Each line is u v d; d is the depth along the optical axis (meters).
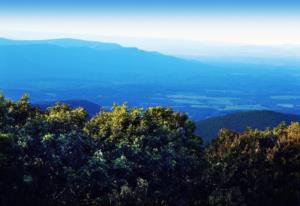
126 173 34.47
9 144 31.17
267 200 36.59
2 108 37.53
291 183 37.00
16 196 30.28
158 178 35.81
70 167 32.44
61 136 33.88
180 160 37.38
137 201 31.50
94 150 36.06
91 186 32.53
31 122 36.34
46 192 31.39
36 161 32.03
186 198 36.19
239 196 35.00
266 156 38.06
